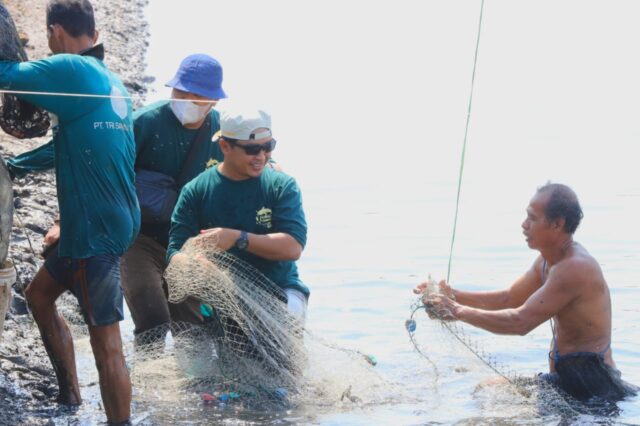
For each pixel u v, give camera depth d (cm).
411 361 903
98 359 743
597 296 822
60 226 739
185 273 815
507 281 1116
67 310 1014
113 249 738
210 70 905
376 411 793
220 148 888
